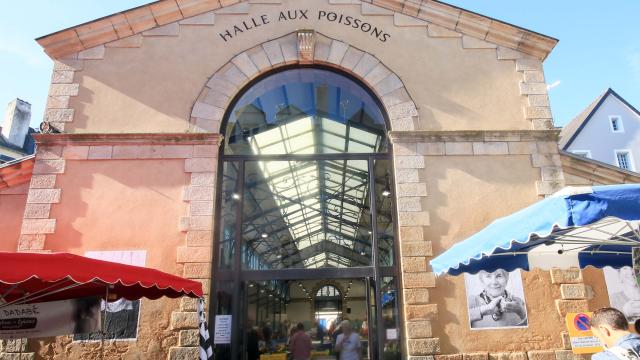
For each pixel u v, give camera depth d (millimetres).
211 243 7695
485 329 7332
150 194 7957
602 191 3523
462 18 9156
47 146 8180
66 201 7863
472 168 8266
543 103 8750
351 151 9164
